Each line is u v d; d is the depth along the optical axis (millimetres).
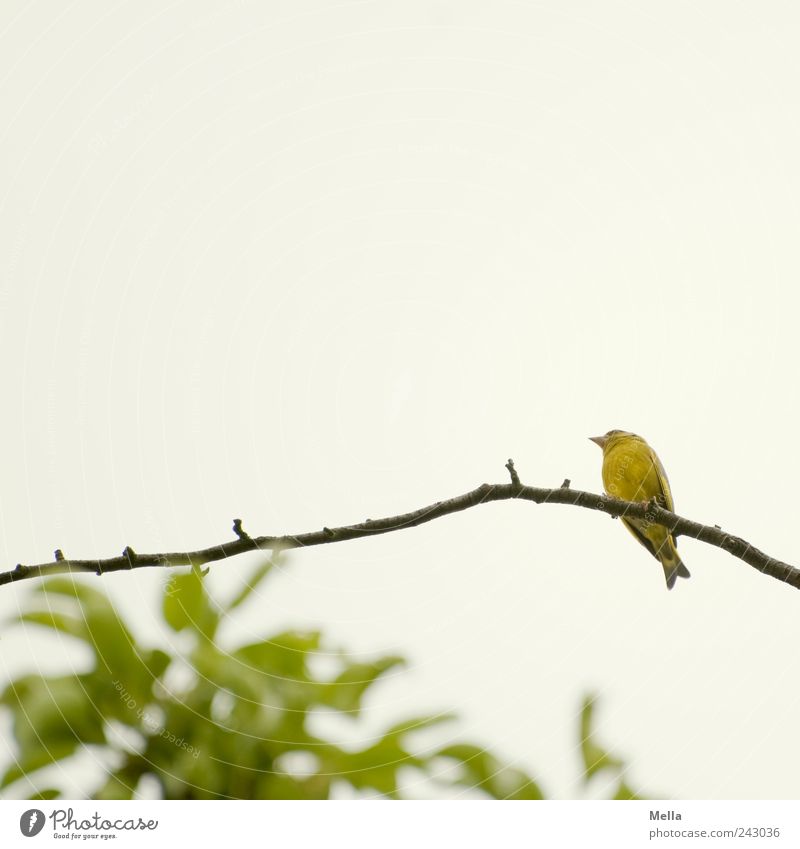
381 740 4824
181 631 4598
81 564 6812
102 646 4359
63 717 4227
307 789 4609
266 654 4734
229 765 4449
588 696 5582
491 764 5070
